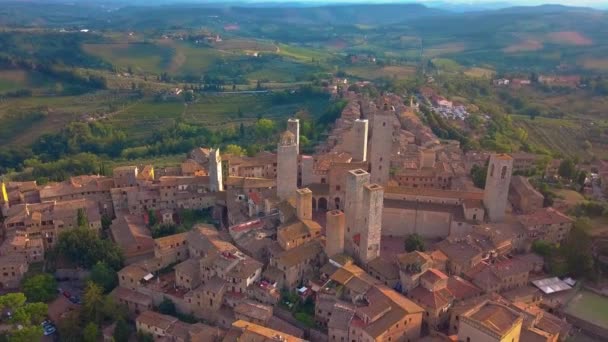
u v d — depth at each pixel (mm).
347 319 140375
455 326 142625
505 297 152750
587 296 161750
